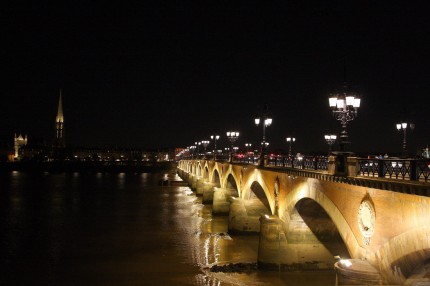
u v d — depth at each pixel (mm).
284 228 36344
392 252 18516
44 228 57781
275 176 39219
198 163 119312
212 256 42656
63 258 41875
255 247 46719
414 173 18453
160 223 62188
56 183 146500
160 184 141625
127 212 73938
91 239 50625
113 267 38750
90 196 102250
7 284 34125
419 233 16688
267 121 46500
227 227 59000
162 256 42594
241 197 55344
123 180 168375
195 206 83438
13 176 186750
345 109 25109
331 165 25906
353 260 20797
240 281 34281
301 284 33344
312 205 33875
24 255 43031
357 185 22047
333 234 36000
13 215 69750
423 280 17594
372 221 20328
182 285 33656
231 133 66875
